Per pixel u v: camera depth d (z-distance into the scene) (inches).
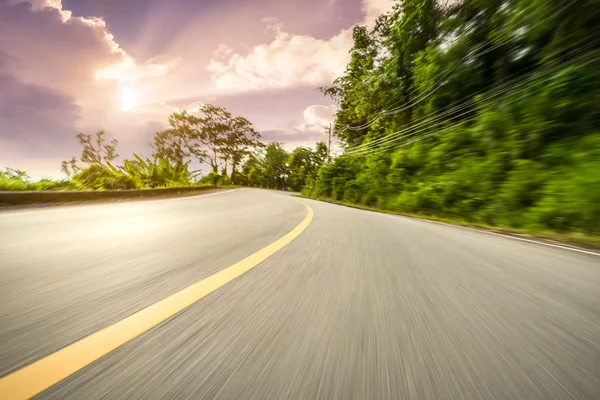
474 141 524.1
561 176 302.4
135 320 52.9
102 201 396.8
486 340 50.0
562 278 95.3
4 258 97.7
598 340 51.4
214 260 99.3
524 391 36.7
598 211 235.0
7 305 58.3
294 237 151.7
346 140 1489.9
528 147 383.6
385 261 108.1
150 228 170.6
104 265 90.4
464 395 35.7
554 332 54.2
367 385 37.1
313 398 34.5
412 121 871.1
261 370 39.5
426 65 773.9
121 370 38.4
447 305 66.2
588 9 372.5
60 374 37.1
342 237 160.2
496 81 595.8
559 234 246.1
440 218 474.9
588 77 348.8
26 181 389.7
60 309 56.9
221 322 53.3
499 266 109.3
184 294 66.9
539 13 443.2
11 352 41.4
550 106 373.1
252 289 71.9
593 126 336.2
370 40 1213.1
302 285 76.5
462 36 649.0
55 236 140.9
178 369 39.1
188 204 381.4
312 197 1437.0
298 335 49.4
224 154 2728.8
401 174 724.7
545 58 439.5
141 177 709.9
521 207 331.6
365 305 64.2
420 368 41.0
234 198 570.9
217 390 35.4
